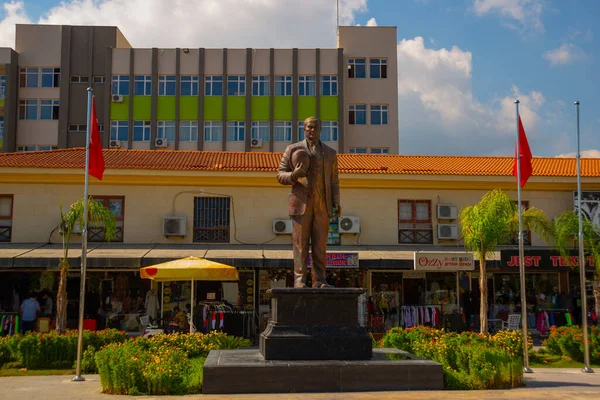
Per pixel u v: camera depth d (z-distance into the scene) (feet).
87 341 54.90
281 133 144.15
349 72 150.41
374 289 83.82
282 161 43.73
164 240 82.94
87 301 80.74
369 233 85.51
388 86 150.00
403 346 52.90
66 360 53.67
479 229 65.57
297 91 145.07
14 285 79.87
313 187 42.70
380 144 147.95
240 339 57.82
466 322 82.79
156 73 144.46
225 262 74.02
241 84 145.48
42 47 151.74
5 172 80.84
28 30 152.05
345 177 85.05
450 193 86.74
